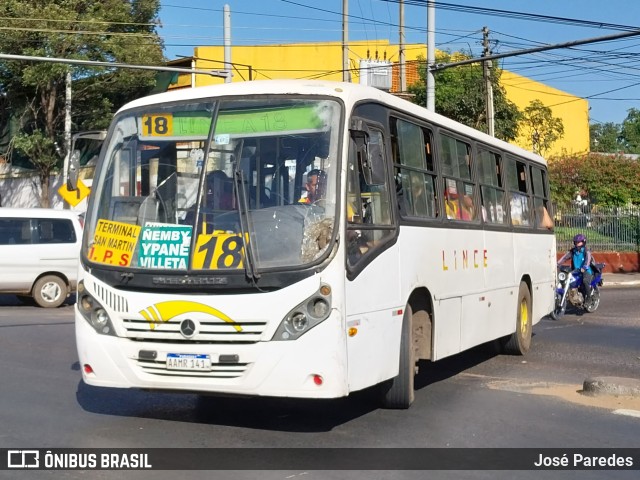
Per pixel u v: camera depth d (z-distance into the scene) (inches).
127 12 1302.9
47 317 665.0
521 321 512.7
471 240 417.7
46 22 1188.5
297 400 356.5
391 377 313.1
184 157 290.4
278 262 267.4
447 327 378.9
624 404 362.3
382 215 312.0
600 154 1552.7
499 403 361.1
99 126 1315.2
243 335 266.2
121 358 279.4
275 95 289.9
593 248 1284.4
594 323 687.7
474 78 1417.3
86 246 296.5
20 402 339.6
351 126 288.2
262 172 281.4
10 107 1369.3
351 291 277.3
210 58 1457.9
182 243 276.2
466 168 425.1
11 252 741.3
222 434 293.6
